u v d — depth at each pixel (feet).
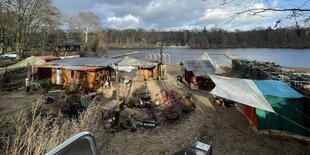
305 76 65.72
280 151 32.89
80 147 5.88
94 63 75.66
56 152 5.08
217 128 41.09
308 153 32.30
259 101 34.86
